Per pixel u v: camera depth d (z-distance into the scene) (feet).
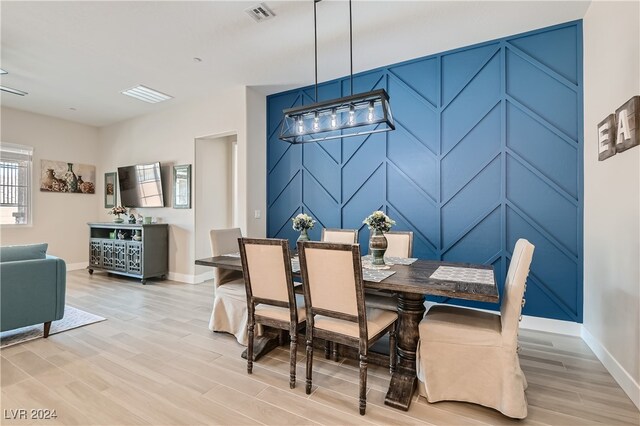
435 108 11.51
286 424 5.52
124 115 18.10
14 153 16.96
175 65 12.11
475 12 9.03
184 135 16.34
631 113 6.23
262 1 8.43
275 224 15.40
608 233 7.49
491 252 10.68
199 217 16.17
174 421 5.57
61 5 8.42
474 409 5.98
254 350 8.11
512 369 5.63
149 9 8.66
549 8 8.86
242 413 5.81
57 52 11.02
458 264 8.17
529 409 5.94
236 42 10.51
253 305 7.32
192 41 10.39
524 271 5.64
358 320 5.94
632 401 6.15
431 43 10.74
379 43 10.68
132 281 16.38
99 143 20.47
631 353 6.28
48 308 9.10
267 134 15.60
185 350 8.41
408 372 6.61
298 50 11.10
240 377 7.08
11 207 16.83
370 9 8.84
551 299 9.81
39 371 7.24
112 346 8.61
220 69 12.50
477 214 10.87
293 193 14.89
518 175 10.25
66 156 18.98
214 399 6.23
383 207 12.55
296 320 6.79
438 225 11.47
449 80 11.28
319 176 14.15
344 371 7.41
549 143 9.83
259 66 12.26
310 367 6.47
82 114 17.90
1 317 8.27
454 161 11.23
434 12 9.02
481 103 10.78
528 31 10.01
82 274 18.06
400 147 12.19
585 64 9.14
